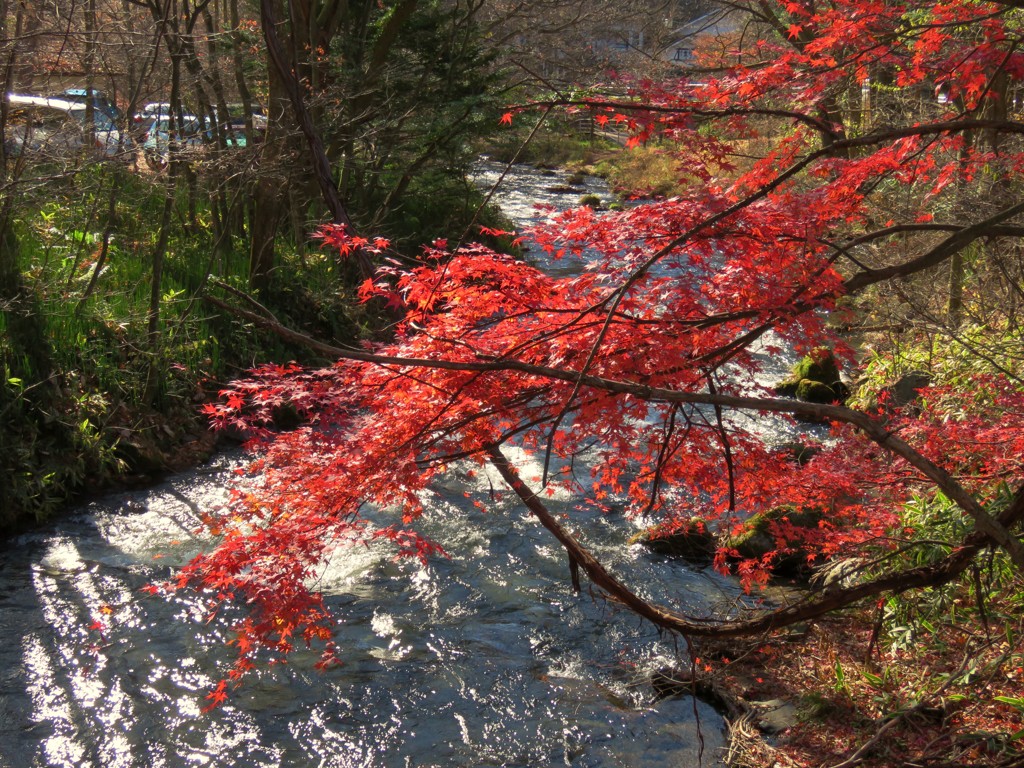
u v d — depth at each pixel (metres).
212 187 10.84
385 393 3.38
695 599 6.04
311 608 3.15
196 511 7.42
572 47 14.00
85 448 7.72
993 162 5.70
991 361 5.07
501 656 5.47
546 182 25.55
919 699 4.48
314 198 12.40
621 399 3.00
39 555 6.62
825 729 4.48
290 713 4.90
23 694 4.96
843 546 5.11
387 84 12.51
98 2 10.13
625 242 3.11
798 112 3.52
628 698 5.05
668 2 15.41
